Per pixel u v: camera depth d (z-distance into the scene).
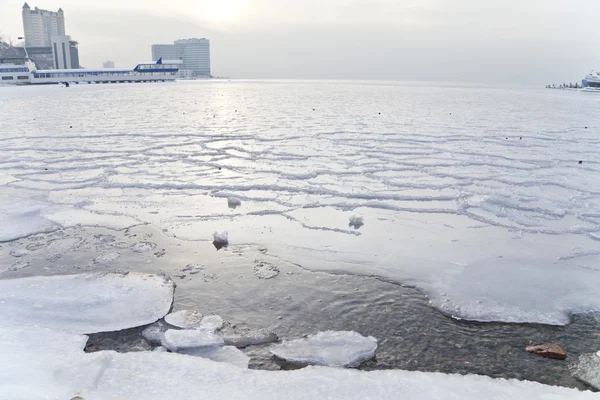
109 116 19.17
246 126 15.87
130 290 4.12
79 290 4.07
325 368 2.92
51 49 119.38
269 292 4.19
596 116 21.06
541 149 11.42
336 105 26.59
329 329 3.60
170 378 2.67
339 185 7.84
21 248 5.18
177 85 68.00
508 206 6.77
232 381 2.67
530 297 4.10
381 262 4.85
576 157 10.41
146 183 7.86
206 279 4.43
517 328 3.63
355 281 4.43
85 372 2.66
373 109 23.67
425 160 9.93
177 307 3.90
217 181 8.05
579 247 5.28
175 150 11.06
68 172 8.76
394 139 12.79
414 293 4.20
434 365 3.13
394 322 3.70
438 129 15.09
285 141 12.52
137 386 2.56
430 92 46.72
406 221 6.14
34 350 2.96
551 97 41.03
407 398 2.50
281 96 36.69
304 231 5.72
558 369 3.09
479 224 6.05
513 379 2.84
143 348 3.30
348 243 5.35
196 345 3.28
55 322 3.58
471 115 20.53
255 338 3.44
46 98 31.34
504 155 10.52
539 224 6.05
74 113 20.31
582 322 3.72
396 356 3.23
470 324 3.69
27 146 11.37
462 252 5.11
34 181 8.06
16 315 3.63
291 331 3.56
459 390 2.61
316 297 4.11
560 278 4.47
